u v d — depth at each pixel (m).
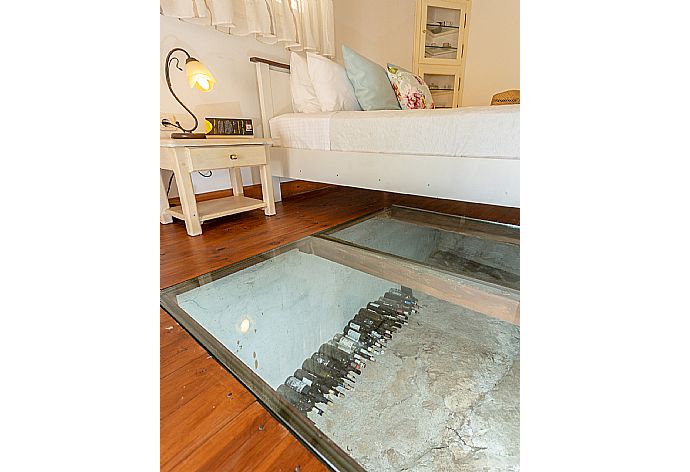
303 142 2.10
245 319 1.17
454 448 0.72
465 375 0.99
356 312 1.39
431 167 1.63
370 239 1.79
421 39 3.72
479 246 1.73
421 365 1.05
